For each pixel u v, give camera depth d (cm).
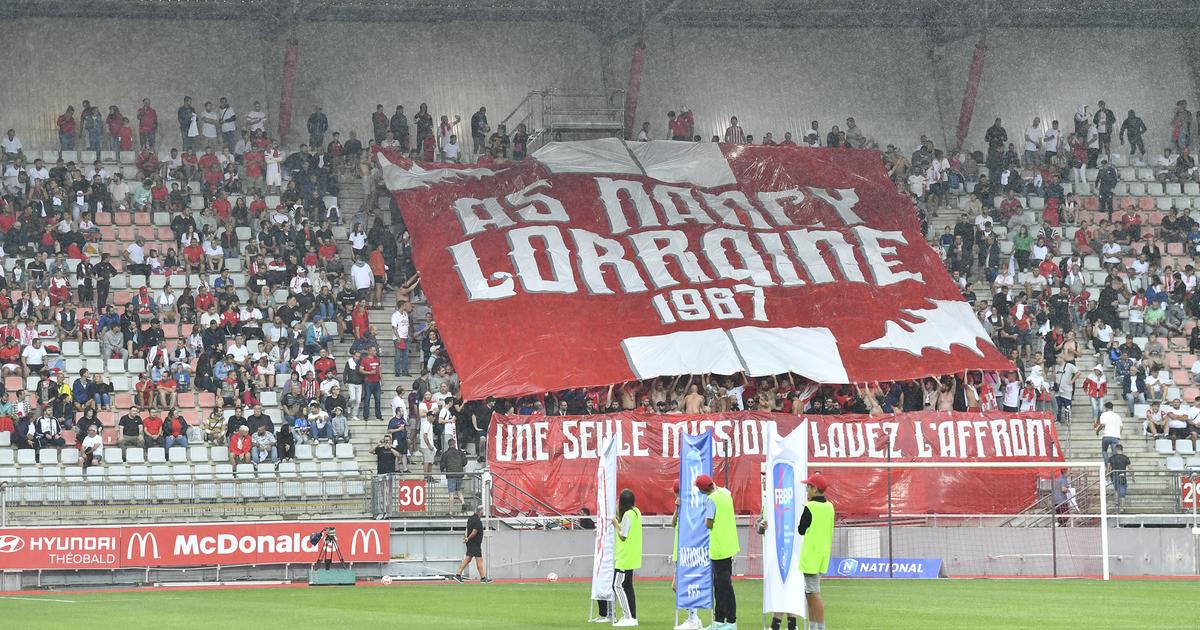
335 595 3509
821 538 2220
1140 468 5291
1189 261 6450
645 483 4425
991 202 6650
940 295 5597
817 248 5688
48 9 6500
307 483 4431
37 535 3875
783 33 7381
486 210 5688
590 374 4956
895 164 6569
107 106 6544
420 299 5747
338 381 5084
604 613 2764
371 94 6856
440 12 6900
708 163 6109
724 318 5253
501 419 4428
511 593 3547
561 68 7088
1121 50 7588
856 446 4578
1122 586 3750
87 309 5397
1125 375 5603
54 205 5716
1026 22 7462
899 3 7125
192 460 4803
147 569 3991
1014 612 2906
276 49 6731
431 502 4331
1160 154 7519
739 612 2958
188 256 5638
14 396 4969
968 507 4481
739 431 4491
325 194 6216
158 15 6638
